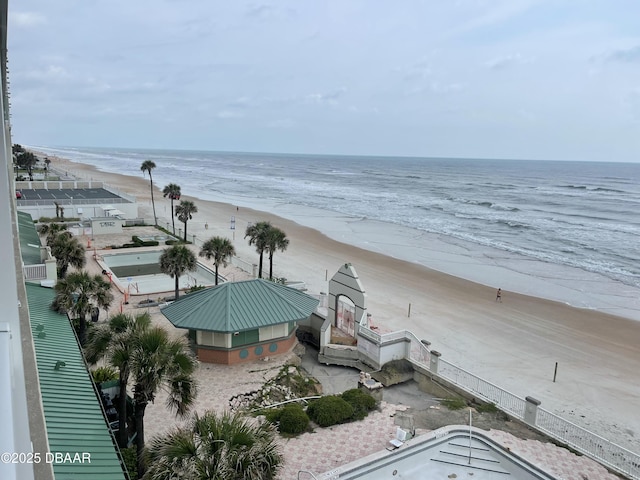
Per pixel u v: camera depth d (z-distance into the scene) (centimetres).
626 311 4153
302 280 4494
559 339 3438
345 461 1622
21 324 1110
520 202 12206
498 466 1481
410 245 6594
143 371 1340
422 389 2462
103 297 2327
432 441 1547
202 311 2523
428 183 18675
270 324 2522
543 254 6272
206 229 6919
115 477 1140
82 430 1293
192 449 991
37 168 12394
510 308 4091
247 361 2538
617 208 11125
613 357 3158
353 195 13362
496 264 5694
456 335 3397
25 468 373
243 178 19525
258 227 4025
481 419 2003
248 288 2705
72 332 2027
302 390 2352
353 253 5903
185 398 1373
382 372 2544
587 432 1816
